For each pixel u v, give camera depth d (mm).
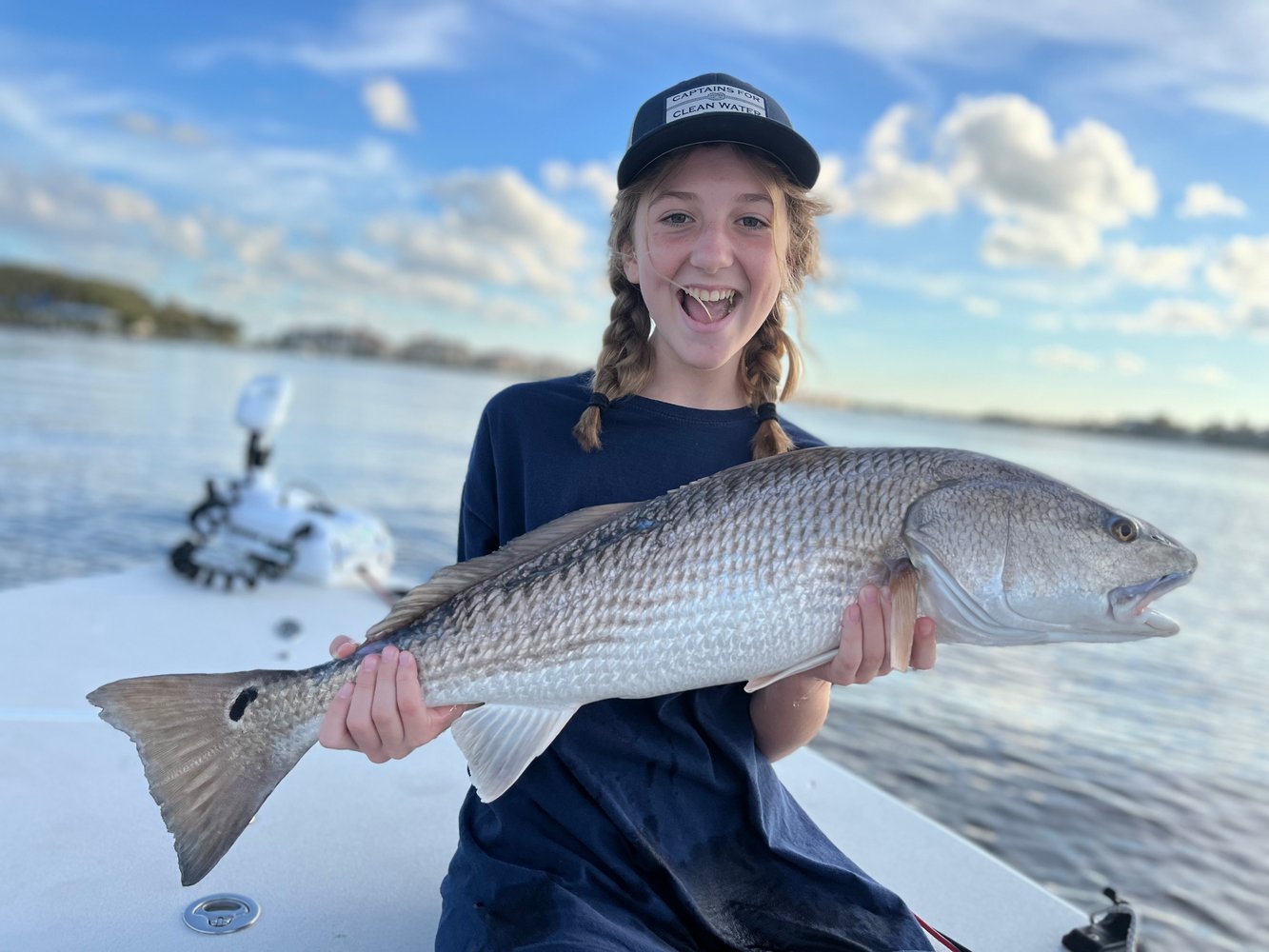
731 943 703
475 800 782
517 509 817
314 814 1048
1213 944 1404
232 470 5289
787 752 828
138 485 4480
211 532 2021
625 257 834
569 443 805
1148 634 752
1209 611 4164
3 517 3512
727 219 783
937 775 1976
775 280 805
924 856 1068
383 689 695
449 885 727
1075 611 750
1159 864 1638
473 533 847
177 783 719
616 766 734
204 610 1723
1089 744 2225
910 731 2230
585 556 747
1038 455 16453
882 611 708
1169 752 2209
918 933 732
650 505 756
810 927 716
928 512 740
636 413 812
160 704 725
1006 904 977
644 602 733
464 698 750
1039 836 1729
